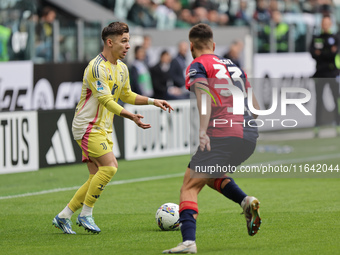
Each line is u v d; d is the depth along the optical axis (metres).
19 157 37.06
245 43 60.69
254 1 75.50
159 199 30.00
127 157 42.75
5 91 46.56
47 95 48.97
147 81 53.62
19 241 21.38
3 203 29.36
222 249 19.17
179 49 54.22
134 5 64.75
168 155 44.66
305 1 76.81
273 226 23.00
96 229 22.25
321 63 53.69
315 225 23.02
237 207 27.39
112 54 21.73
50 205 28.81
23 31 49.97
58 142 39.38
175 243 20.33
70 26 51.75
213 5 70.88
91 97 21.86
